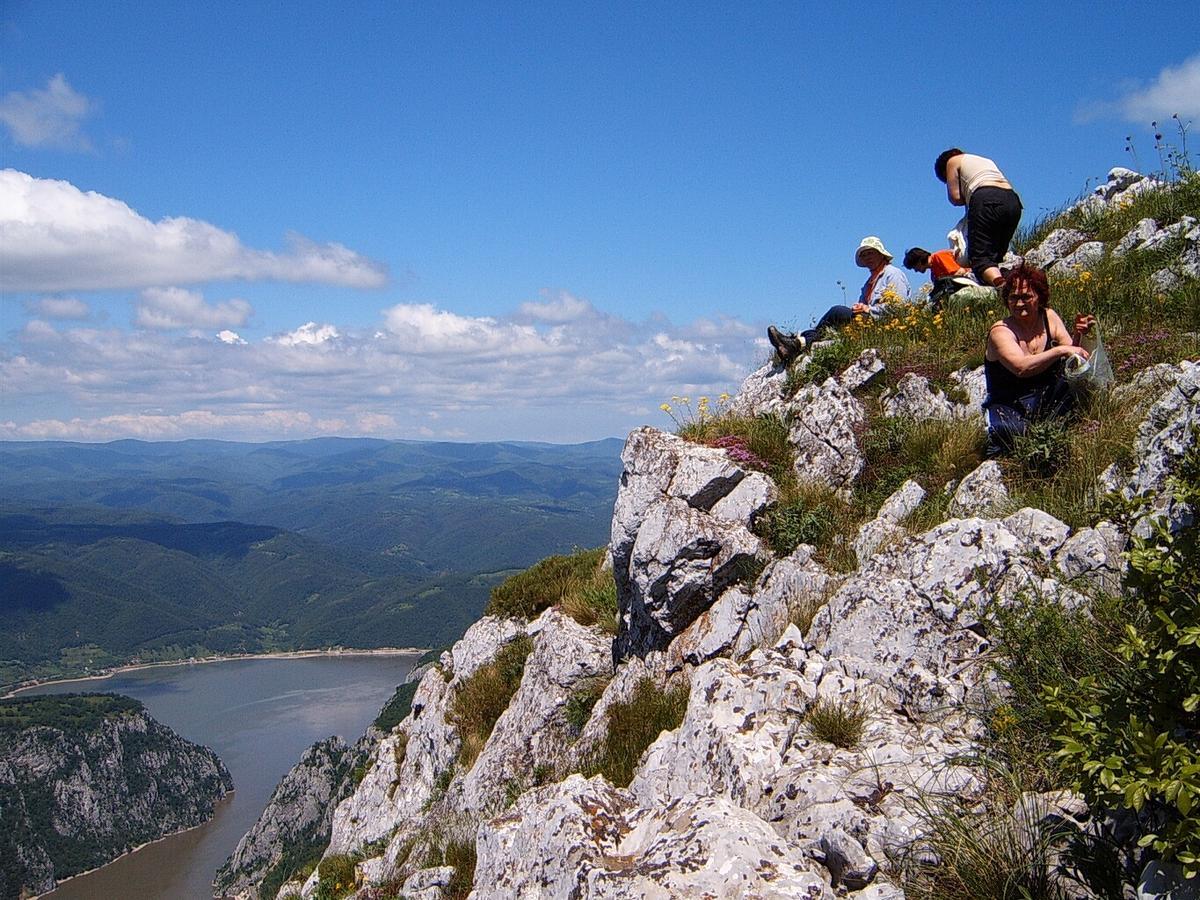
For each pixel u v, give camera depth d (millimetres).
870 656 6938
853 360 12406
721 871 4500
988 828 4809
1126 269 12234
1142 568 4145
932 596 6875
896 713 6402
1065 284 12461
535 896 5641
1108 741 3900
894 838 4945
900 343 12438
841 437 11086
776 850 4645
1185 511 5625
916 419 10922
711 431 12328
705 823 4867
